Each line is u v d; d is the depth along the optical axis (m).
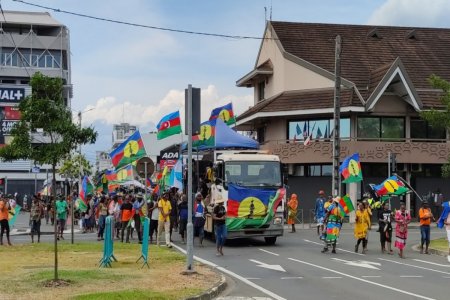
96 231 31.45
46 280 12.65
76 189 46.72
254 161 22.53
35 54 74.38
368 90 38.09
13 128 13.28
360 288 13.02
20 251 19.64
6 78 72.06
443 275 15.32
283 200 22.59
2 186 63.72
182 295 11.38
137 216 23.36
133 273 14.16
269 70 42.53
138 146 23.78
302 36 42.72
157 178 42.22
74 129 13.33
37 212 24.11
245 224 21.88
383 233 20.77
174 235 27.39
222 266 16.77
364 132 38.25
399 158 37.12
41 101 12.92
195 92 14.65
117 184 38.09
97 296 10.84
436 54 43.59
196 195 23.09
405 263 17.94
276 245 23.03
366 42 43.47
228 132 26.52
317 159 37.22
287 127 39.84
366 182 37.78
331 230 20.39
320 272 15.62
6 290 11.55
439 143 37.56
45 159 13.26
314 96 38.09
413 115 38.69
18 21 75.06
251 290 12.77
